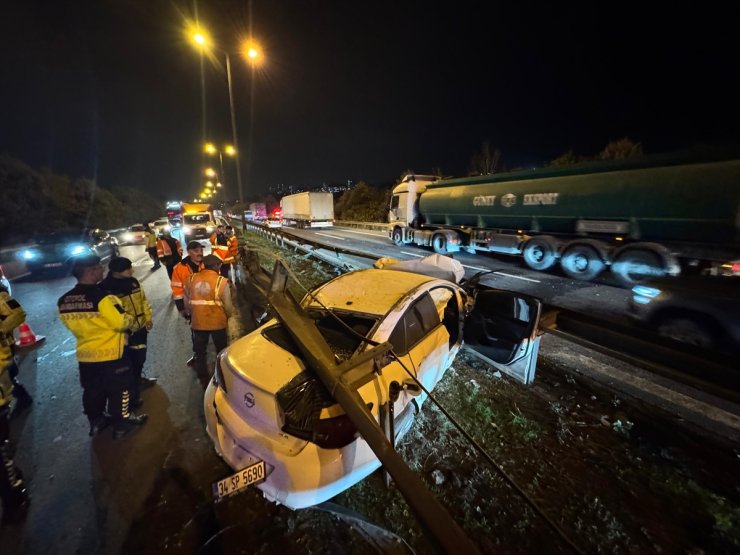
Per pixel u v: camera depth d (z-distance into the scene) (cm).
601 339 249
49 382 410
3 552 208
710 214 615
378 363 227
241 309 657
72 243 1138
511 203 1005
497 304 370
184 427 315
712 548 197
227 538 214
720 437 279
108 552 207
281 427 204
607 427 296
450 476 251
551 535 208
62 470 269
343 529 217
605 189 776
